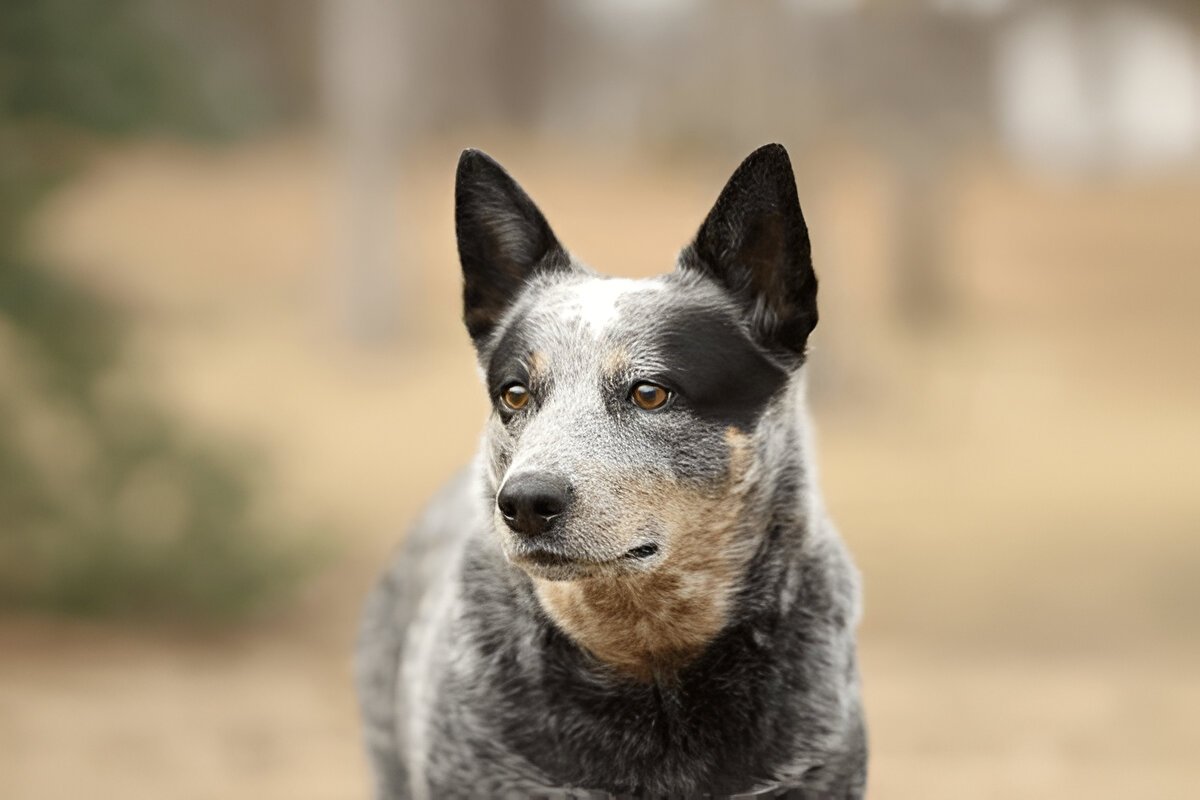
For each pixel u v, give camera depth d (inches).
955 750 420.5
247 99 604.1
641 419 196.2
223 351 1155.9
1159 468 900.0
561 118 1834.4
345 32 1274.6
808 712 195.2
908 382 1117.1
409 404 1059.3
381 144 1270.9
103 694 483.2
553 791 196.1
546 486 184.5
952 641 601.6
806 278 206.5
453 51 1679.4
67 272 578.9
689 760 195.2
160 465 591.5
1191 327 1386.6
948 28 1194.6
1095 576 690.2
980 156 1856.5
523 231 225.8
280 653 572.7
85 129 560.7
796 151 983.6
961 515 786.8
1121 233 1686.8
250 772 394.3
